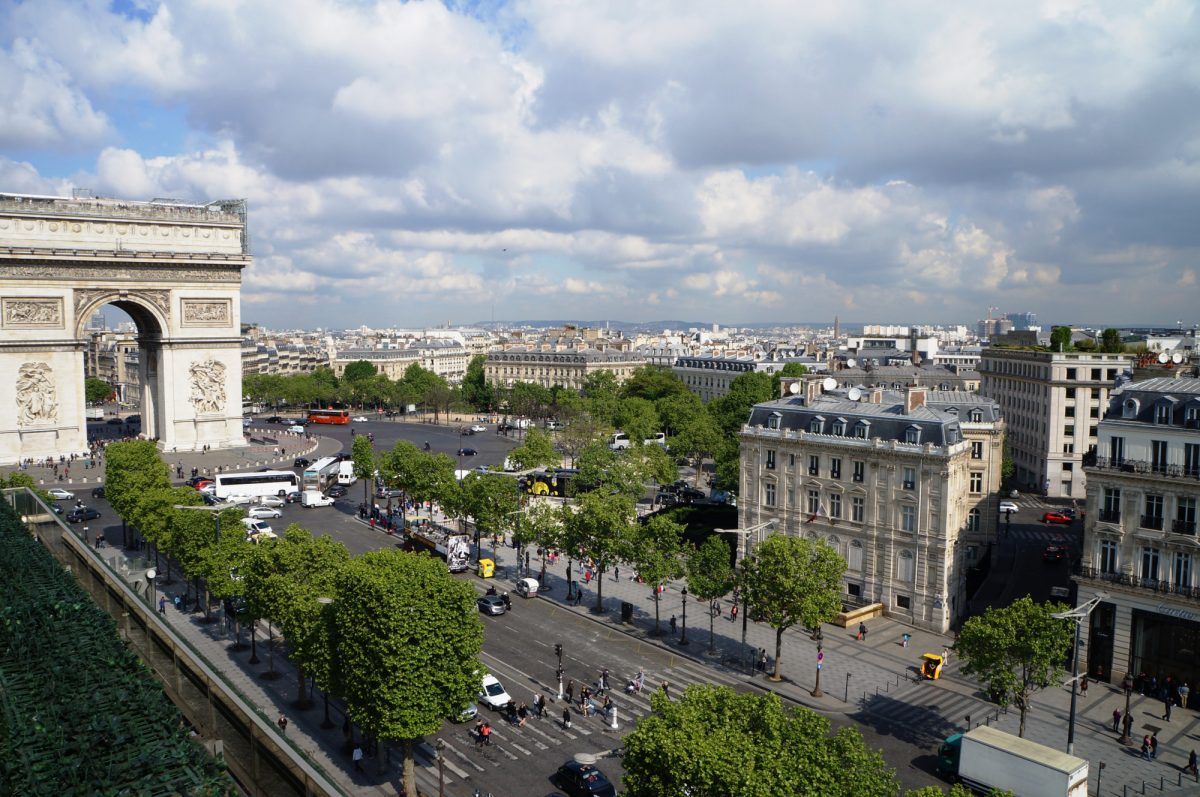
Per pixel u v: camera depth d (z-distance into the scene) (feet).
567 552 404.98
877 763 179.01
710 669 325.83
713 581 336.90
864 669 326.85
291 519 562.66
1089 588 316.40
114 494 469.98
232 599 357.20
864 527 391.65
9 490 341.00
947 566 365.20
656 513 577.43
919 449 368.68
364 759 250.98
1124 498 307.78
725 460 593.01
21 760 107.96
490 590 404.98
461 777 242.58
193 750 111.86
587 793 227.20
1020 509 630.33
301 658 261.24
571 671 321.11
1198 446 293.02
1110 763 255.70
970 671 265.13
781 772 164.66
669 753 167.73
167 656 167.02
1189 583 294.66
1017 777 217.36
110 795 99.50
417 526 533.14
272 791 120.98
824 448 404.36
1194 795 237.25
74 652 142.10
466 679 231.50
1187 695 293.64
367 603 227.20
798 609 299.38
